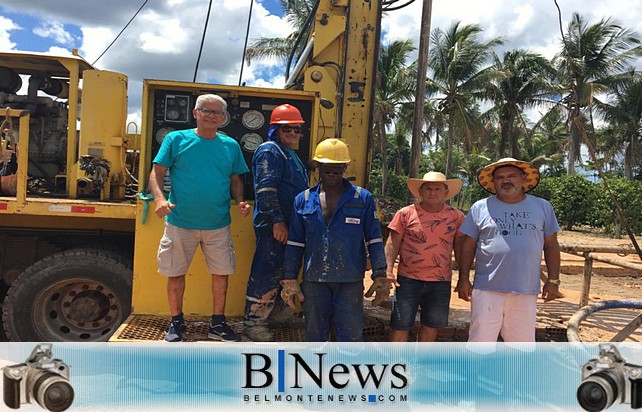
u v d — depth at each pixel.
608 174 32.25
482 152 40.44
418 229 3.81
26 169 4.34
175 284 3.74
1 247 4.79
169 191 4.15
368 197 3.48
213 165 3.68
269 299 3.88
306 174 3.94
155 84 4.20
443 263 3.82
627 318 5.50
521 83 31.66
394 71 30.59
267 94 4.32
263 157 3.66
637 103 31.36
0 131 4.52
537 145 39.03
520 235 3.54
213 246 3.73
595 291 8.24
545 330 4.82
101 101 5.01
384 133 31.11
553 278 3.66
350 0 4.81
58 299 4.53
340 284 3.44
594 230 23.70
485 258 3.63
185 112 4.28
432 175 3.79
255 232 3.89
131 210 4.38
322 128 4.83
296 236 3.49
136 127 5.32
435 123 30.94
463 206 41.28
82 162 4.68
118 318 4.52
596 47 28.50
